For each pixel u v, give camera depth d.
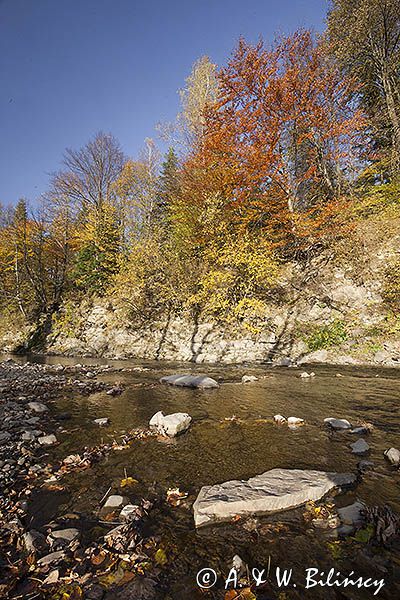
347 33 20.03
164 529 3.20
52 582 2.50
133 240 22.55
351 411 7.03
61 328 24.05
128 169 29.97
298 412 7.09
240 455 4.98
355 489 3.86
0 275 31.67
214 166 19.62
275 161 17.75
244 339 16.81
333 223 17.89
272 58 18.14
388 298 15.21
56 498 3.81
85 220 28.61
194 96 24.94
